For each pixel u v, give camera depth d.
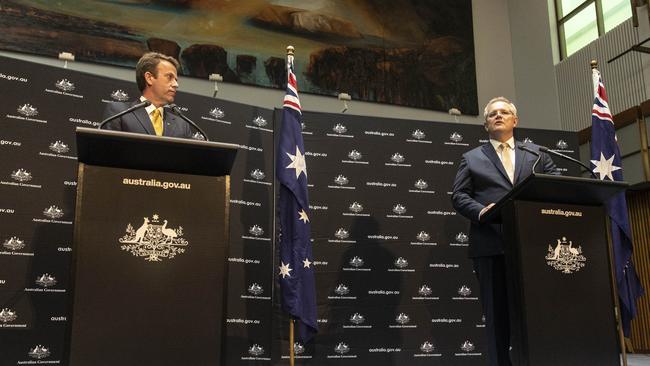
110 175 1.89
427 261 4.67
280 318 4.20
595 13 7.73
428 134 4.93
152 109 2.74
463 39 8.30
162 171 1.95
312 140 4.65
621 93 7.18
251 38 7.09
